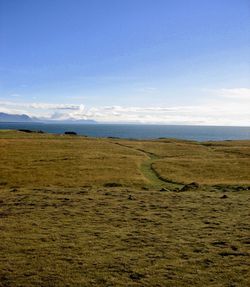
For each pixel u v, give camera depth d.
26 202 32.00
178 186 51.41
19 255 18.23
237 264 17.11
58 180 54.69
